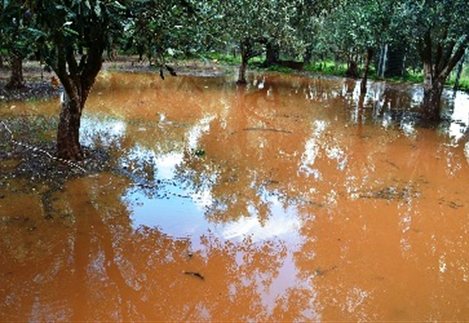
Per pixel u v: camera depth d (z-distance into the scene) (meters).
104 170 8.38
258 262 5.86
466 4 11.12
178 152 9.77
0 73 17.11
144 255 5.85
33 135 9.90
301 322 4.86
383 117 14.17
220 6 11.98
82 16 3.77
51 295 5.00
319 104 16.00
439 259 6.13
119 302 4.98
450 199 8.01
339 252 6.18
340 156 10.17
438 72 13.65
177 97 15.83
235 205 7.39
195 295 5.18
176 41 4.62
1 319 4.59
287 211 7.28
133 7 4.16
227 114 13.74
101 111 13.02
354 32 16.89
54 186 7.53
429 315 5.04
